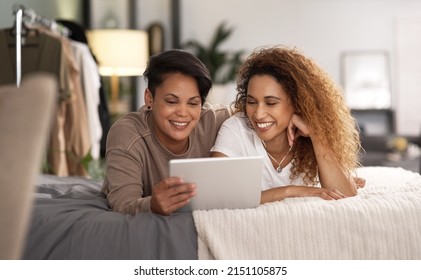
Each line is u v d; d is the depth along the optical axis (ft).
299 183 6.88
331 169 6.39
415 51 25.77
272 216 5.20
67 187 7.69
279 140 6.72
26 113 2.87
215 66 25.44
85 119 12.12
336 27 26.05
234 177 5.39
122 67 17.47
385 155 22.38
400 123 25.99
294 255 5.12
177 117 6.08
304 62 6.55
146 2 24.85
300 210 5.24
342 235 5.17
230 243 5.12
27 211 3.03
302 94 6.31
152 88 6.19
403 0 25.76
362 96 25.98
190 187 5.25
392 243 5.18
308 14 26.05
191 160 5.22
